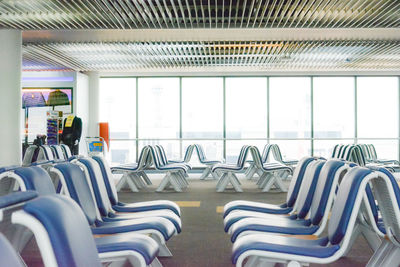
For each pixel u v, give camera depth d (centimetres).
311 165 400
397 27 835
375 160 1242
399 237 284
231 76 1550
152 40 987
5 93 879
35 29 850
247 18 794
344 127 1575
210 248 498
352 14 762
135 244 280
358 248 491
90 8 716
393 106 1569
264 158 1282
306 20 779
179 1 687
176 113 1581
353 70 1491
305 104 1570
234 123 1584
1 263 92
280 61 1266
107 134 1495
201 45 1038
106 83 1573
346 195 269
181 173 1105
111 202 448
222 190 1015
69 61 1229
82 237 140
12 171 256
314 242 302
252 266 325
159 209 452
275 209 441
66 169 330
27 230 250
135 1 668
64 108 1390
